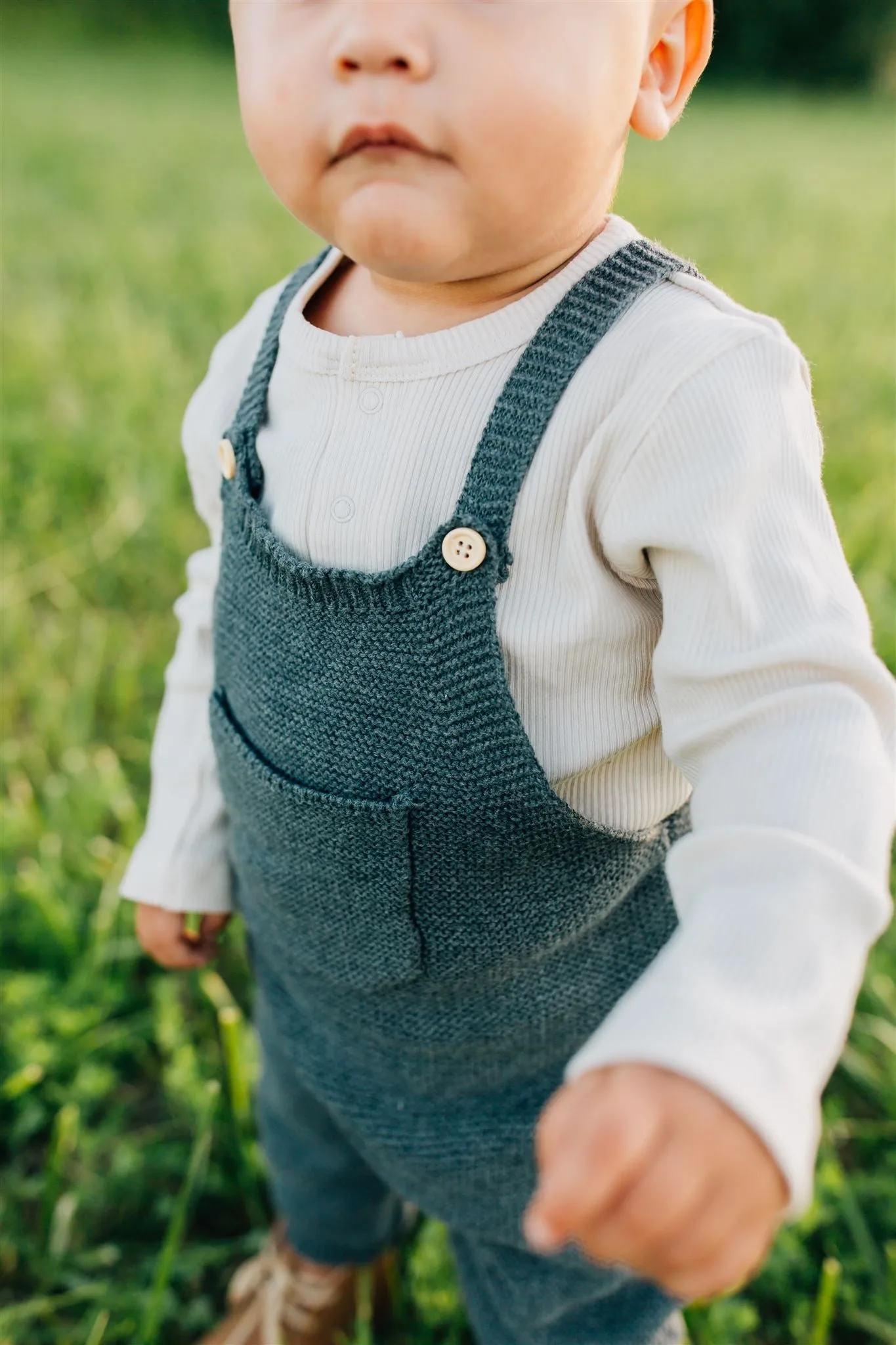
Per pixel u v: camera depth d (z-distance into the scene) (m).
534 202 0.82
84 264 5.18
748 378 0.86
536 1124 1.20
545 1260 1.25
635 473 0.86
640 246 0.94
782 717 0.78
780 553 0.83
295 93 0.82
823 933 0.69
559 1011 1.16
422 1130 1.24
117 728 2.43
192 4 16.33
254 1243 1.68
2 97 10.14
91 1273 1.64
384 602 0.95
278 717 1.05
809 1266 1.54
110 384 3.81
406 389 0.95
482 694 0.94
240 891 1.34
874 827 0.74
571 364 0.89
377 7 0.78
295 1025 1.32
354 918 1.11
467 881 1.04
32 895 1.93
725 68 19.02
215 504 1.24
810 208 7.96
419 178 0.81
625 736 0.98
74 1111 1.70
